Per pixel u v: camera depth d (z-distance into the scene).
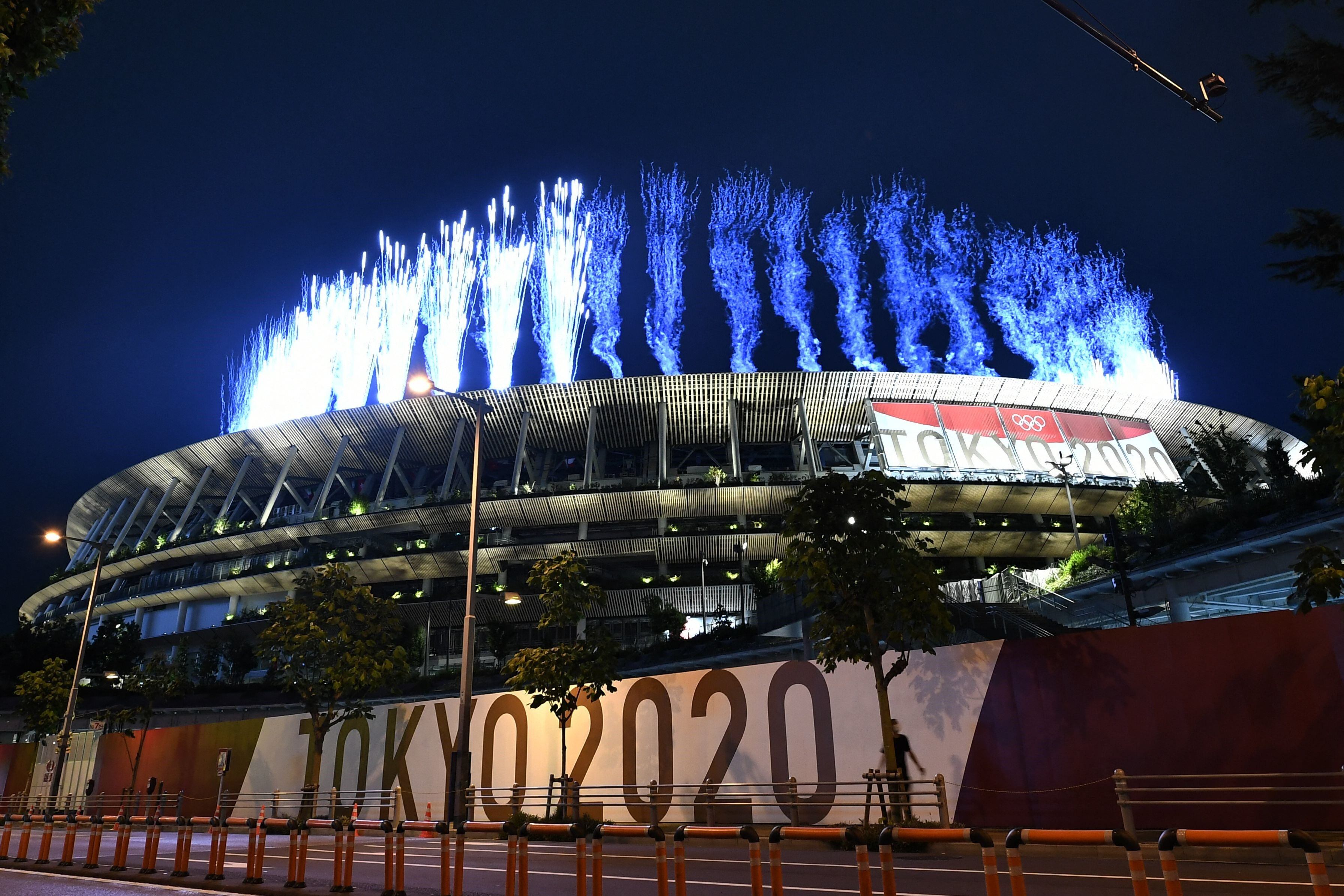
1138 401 76.81
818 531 19.70
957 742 20.06
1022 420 74.50
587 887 12.52
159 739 38.09
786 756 22.16
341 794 29.59
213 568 75.75
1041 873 13.02
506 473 78.69
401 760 29.39
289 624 29.95
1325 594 11.73
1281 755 16.72
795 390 72.31
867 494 19.59
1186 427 80.62
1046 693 19.36
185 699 59.06
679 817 23.12
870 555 19.25
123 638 70.50
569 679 24.53
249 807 32.78
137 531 96.06
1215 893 10.47
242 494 81.50
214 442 81.00
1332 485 33.00
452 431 75.62
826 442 76.88
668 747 24.06
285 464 79.12
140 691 42.44
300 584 30.97
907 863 15.03
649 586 65.06
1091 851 15.59
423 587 69.56
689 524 68.94
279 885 13.02
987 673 20.16
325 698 30.28
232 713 56.44
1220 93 10.28
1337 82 14.34
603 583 66.31
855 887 11.90
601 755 25.19
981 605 28.05
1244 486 55.84
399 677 30.73
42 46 10.47
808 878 13.16
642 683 25.16
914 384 72.81
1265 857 13.84
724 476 68.31
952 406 74.00
